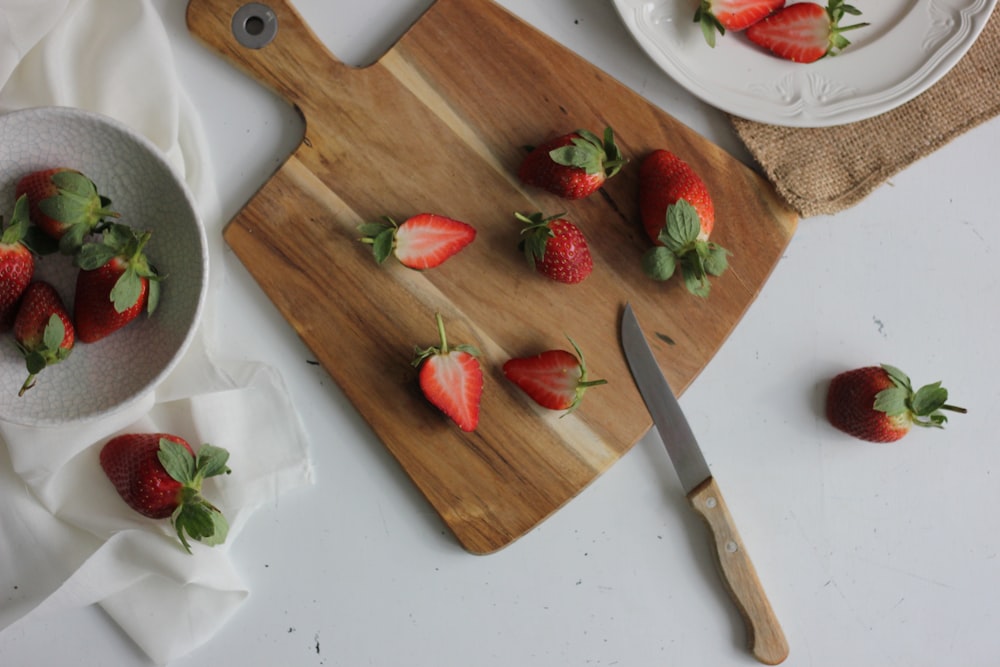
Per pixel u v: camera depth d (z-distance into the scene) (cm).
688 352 91
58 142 84
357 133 90
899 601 94
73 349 85
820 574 94
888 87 91
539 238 88
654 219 90
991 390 95
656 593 93
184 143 90
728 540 91
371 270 90
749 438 94
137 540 88
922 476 95
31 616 87
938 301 95
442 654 92
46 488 88
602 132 91
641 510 93
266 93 91
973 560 95
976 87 93
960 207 95
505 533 90
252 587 91
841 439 94
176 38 90
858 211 94
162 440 85
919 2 92
